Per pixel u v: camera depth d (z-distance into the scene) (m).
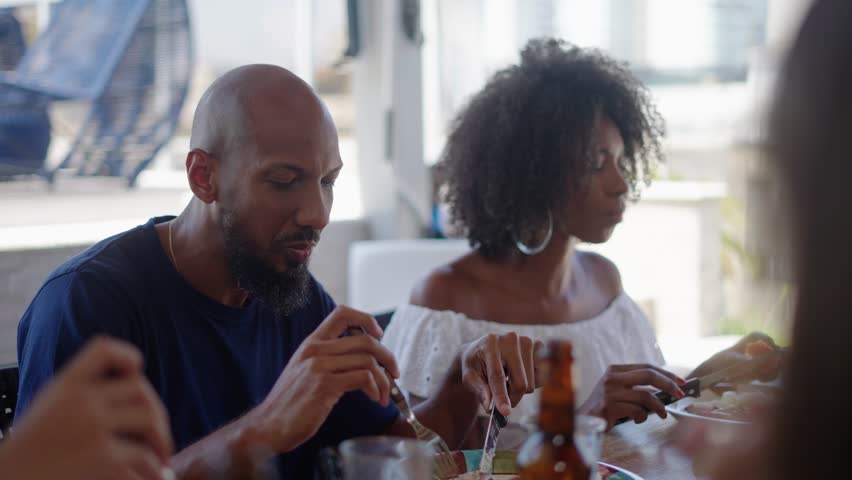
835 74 0.40
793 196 0.42
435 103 3.77
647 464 1.21
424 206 3.65
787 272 0.43
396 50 3.54
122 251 1.27
